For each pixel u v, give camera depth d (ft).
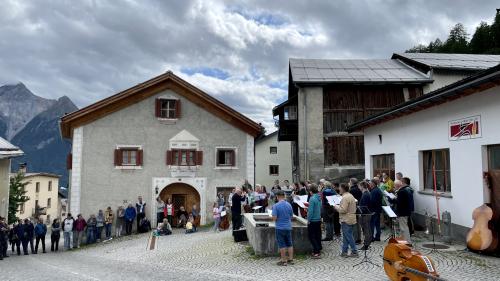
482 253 28.68
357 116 75.82
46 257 50.72
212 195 72.59
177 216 71.51
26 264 42.16
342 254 30.66
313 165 74.02
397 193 33.24
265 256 33.14
